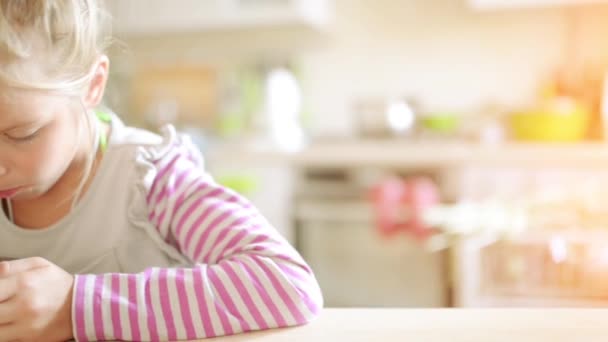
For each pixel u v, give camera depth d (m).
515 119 2.43
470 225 1.80
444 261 2.13
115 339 0.44
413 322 0.41
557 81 2.58
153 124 2.98
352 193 2.45
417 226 1.85
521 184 2.21
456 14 2.71
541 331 0.39
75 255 0.60
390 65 2.82
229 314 0.45
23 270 0.44
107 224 0.60
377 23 2.82
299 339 0.41
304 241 2.42
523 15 2.63
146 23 2.79
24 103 0.43
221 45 3.03
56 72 0.46
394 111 2.65
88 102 0.53
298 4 2.59
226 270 0.47
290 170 2.46
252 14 2.66
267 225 0.54
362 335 0.40
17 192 0.49
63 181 0.59
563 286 1.80
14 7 0.43
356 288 2.33
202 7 2.72
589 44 2.57
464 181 2.27
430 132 2.60
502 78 2.67
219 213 0.54
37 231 0.60
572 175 2.16
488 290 1.83
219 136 2.87
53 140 0.47
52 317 0.43
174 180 0.58
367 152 2.35
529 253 1.83
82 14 0.49
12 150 0.45
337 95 2.89
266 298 0.45
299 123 2.89
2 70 0.42
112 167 0.60
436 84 2.76
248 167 2.46
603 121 2.41
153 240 0.60
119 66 3.00
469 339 0.38
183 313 0.45
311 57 2.92
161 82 3.13
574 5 2.51
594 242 1.80
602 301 1.76
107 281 0.46
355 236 2.34
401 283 2.26
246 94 2.99
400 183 1.99
